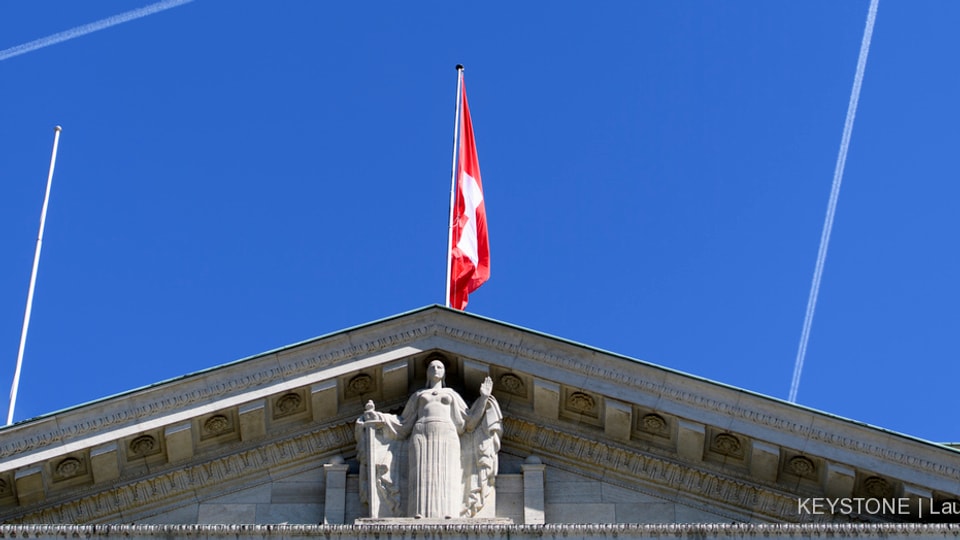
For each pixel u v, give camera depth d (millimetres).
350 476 39375
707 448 39438
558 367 39812
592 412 39906
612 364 39719
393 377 40188
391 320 40344
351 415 40219
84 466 39000
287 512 39188
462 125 49250
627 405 39438
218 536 36844
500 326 40219
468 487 38594
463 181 48344
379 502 38375
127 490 39219
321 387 39750
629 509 39250
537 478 39219
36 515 38844
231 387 39500
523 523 38312
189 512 39219
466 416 39219
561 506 39219
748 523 38562
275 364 39750
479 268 47469
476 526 36906
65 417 38844
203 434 39594
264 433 39875
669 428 39562
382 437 39156
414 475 38344
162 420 39094
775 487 39250
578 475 39688
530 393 40031
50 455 38594
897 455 38594
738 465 39438
